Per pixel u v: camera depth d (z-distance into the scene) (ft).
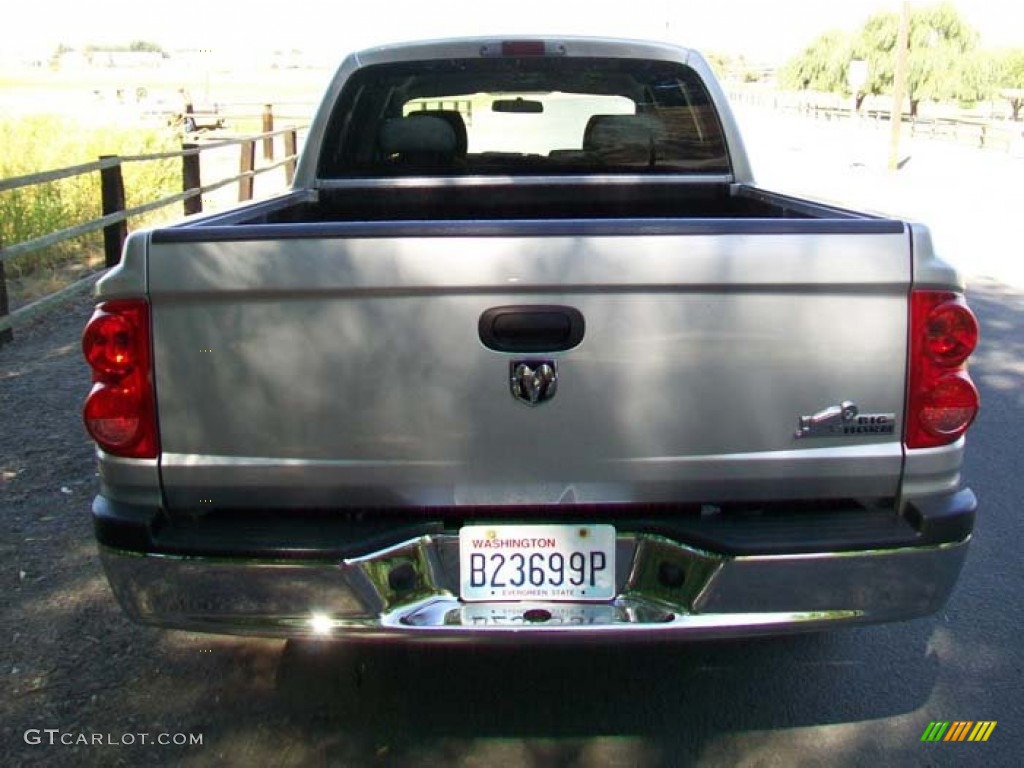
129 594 8.84
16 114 60.70
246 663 11.55
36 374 23.21
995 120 121.49
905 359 8.63
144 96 120.47
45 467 17.48
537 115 16.93
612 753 9.90
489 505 8.75
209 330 8.49
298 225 8.39
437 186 15.53
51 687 10.99
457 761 9.77
